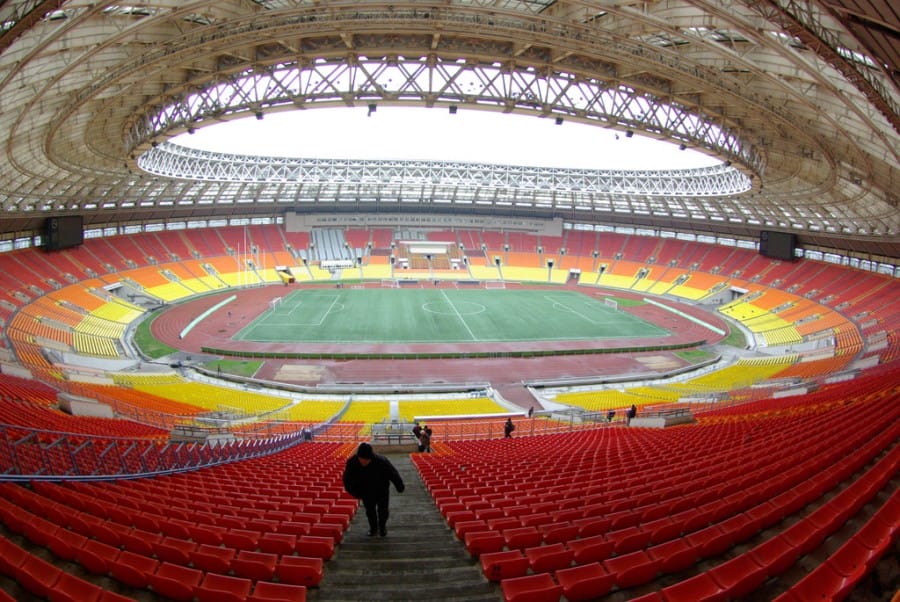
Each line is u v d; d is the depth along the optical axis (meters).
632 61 27.75
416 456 20.52
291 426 30.83
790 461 11.60
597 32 24.39
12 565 6.34
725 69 28.42
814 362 47.72
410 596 7.23
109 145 44.50
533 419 31.84
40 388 27.94
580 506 10.73
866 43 16.38
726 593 6.21
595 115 34.09
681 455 15.25
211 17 24.88
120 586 6.79
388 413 36.94
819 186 47.03
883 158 31.00
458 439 27.45
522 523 9.62
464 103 31.91
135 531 8.28
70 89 28.73
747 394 37.78
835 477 9.73
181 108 34.16
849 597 6.08
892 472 9.07
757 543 8.02
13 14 16.22
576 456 16.88
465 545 9.14
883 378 26.92
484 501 11.18
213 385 44.69
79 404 23.64
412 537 9.60
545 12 25.62
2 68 21.48
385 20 24.69
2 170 40.81
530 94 32.53
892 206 43.72
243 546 8.33
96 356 48.19
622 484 12.09
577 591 6.62
